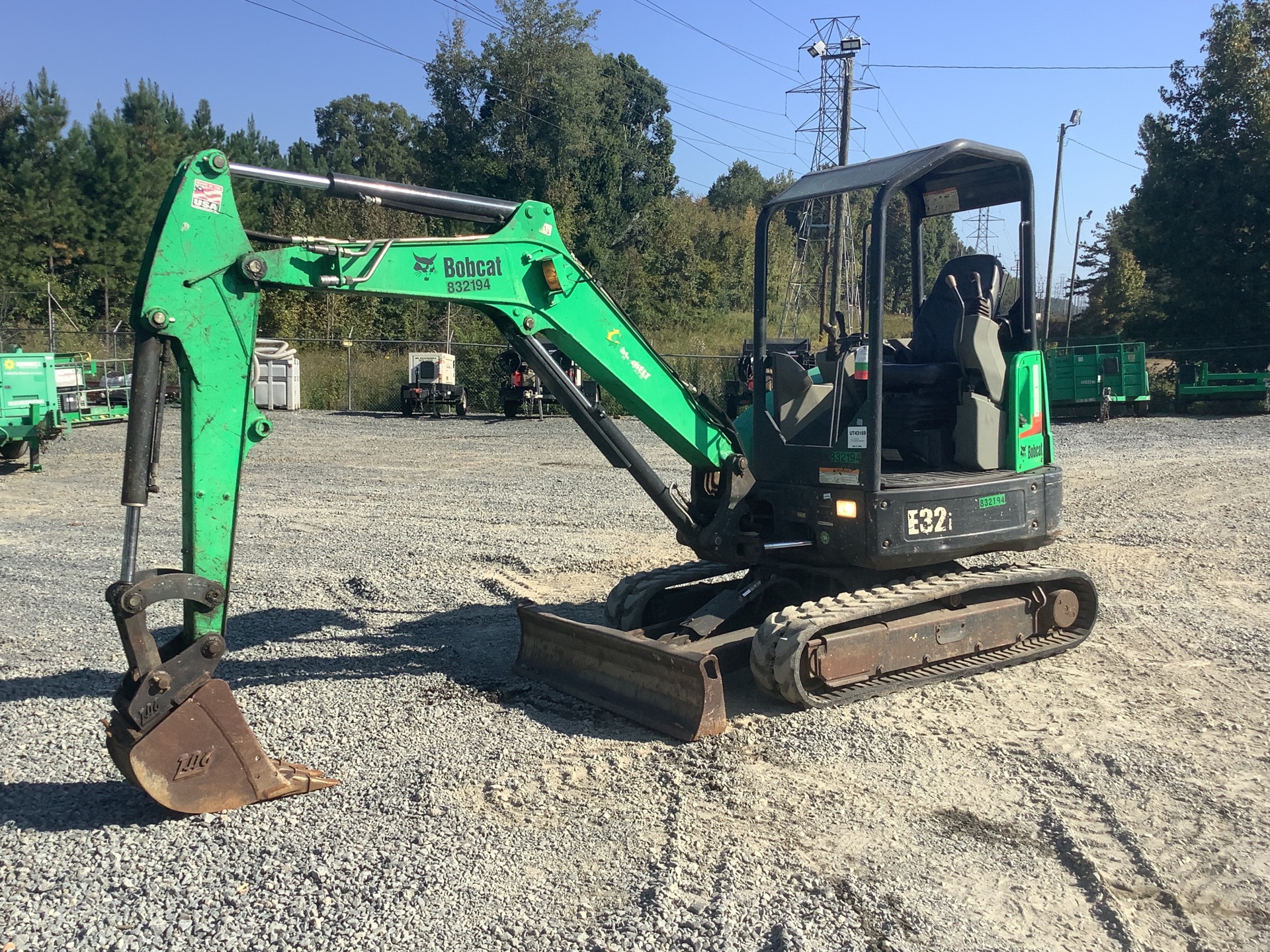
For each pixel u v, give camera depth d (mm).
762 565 6281
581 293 5461
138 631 4129
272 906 3602
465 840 4090
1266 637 6938
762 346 6191
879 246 5441
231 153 45500
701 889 3691
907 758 4934
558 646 6133
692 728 5156
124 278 37188
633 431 21672
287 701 5801
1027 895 3662
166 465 16766
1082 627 6828
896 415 6285
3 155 35938
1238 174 28391
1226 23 29125
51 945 3389
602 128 46812
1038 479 6320
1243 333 29453
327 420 25344
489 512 12445
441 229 35469
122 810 4410
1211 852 3977
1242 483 13914
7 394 15531
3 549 10297
